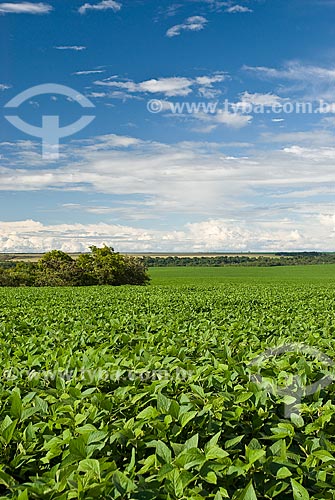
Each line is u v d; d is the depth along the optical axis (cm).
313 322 1196
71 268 7444
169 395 518
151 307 1802
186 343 862
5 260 10662
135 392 507
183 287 4612
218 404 465
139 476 348
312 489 378
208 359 680
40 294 3238
